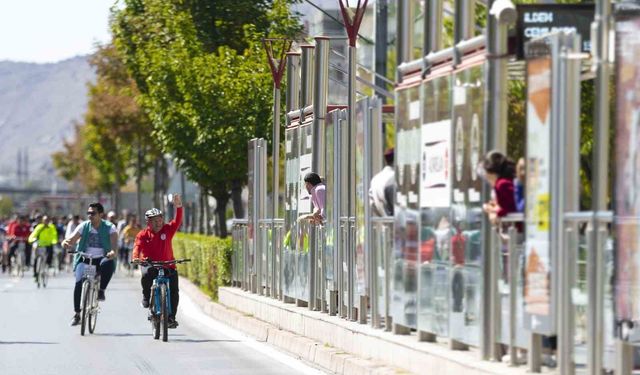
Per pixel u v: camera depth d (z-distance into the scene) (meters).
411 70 33.53
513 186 26.88
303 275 47.81
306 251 47.34
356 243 39.72
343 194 42.00
